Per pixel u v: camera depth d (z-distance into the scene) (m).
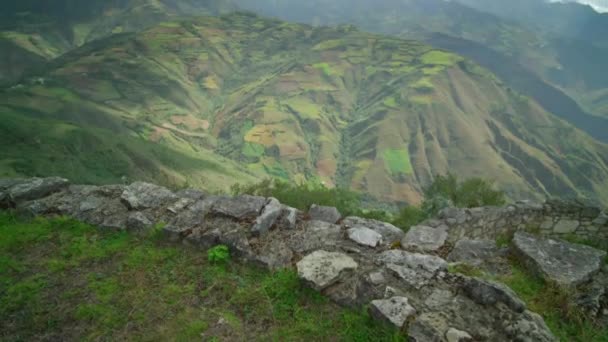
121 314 4.11
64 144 107.69
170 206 6.39
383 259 5.00
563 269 5.01
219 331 3.88
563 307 4.43
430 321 3.71
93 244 5.53
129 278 4.74
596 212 7.24
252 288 4.57
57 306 4.24
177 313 4.15
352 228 5.86
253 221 5.81
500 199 16.86
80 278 4.75
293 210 6.23
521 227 7.79
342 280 4.58
